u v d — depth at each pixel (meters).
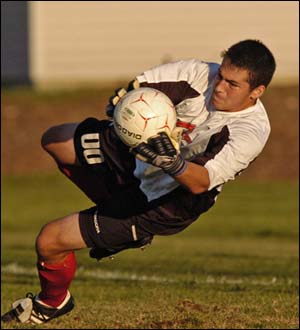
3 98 92.69
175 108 23.64
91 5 97.12
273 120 83.38
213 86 23.38
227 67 22.11
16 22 99.19
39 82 98.00
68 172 25.58
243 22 94.50
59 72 98.12
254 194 69.44
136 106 21.30
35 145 82.94
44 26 97.81
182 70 23.91
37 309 26.34
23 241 51.62
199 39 95.62
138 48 97.00
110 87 94.81
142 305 31.33
